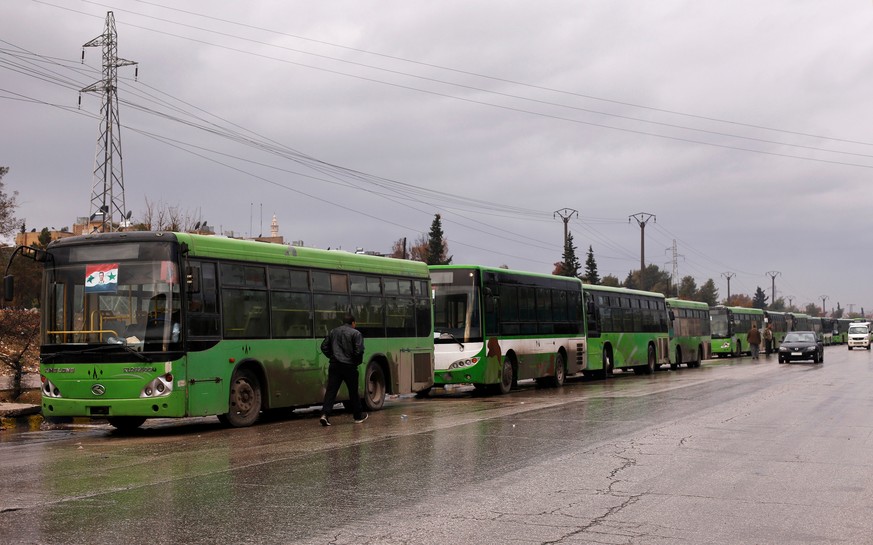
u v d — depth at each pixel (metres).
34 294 43.59
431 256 86.50
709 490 9.45
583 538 7.20
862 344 86.38
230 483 9.70
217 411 15.66
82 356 14.92
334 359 16.81
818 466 11.15
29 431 16.53
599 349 34.53
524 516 8.03
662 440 13.70
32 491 9.20
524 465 11.08
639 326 39.47
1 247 31.38
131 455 12.23
